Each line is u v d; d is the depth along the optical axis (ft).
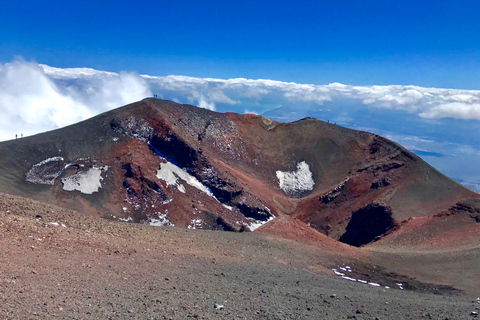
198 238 92.94
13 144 232.73
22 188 206.18
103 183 234.58
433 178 250.78
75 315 32.65
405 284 94.89
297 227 125.49
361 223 205.57
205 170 271.08
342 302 54.39
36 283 39.86
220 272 67.72
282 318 40.45
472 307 58.75
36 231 62.08
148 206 231.09
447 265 109.50
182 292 47.09
